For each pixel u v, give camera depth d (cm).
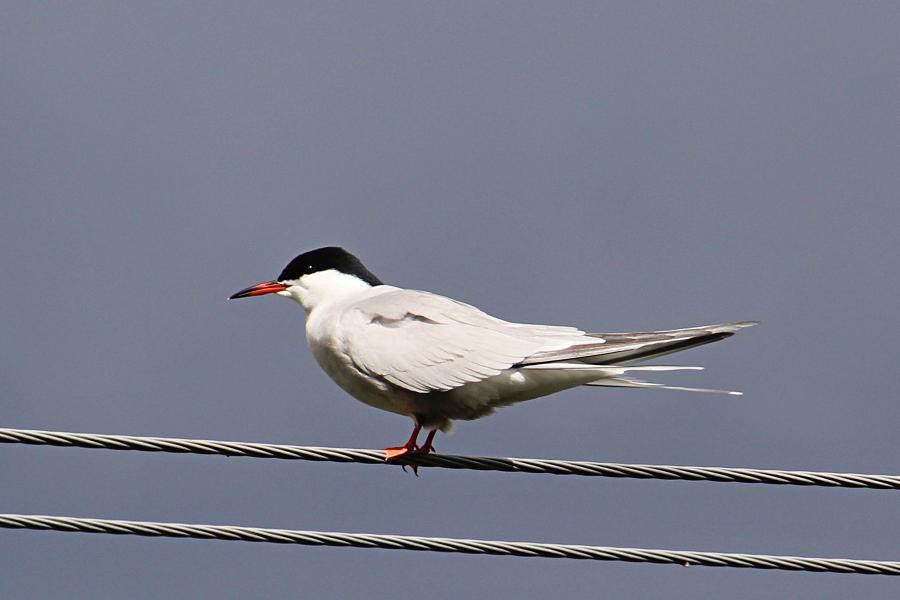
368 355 1241
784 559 1023
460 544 1022
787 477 1047
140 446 1036
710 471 1052
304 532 1016
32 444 1027
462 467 1105
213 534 1009
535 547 1022
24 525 995
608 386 1190
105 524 1002
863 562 1020
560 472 1081
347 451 1096
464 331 1225
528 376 1192
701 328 1126
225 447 1059
